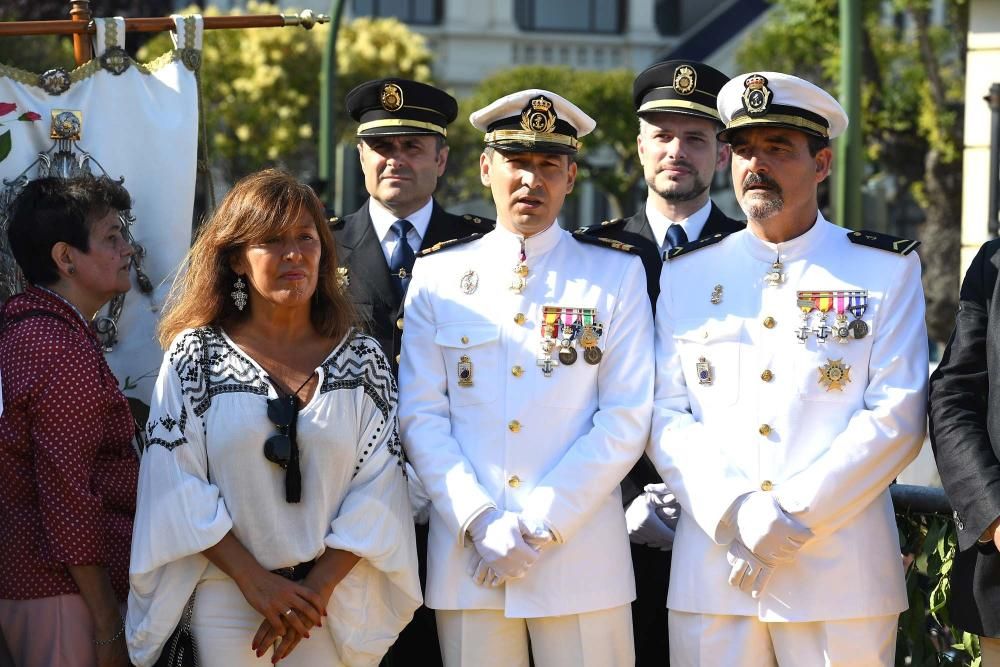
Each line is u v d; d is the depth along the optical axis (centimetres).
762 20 2581
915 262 426
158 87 514
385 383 427
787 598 407
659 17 2752
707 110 529
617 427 428
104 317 502
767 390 420
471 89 2647
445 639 436
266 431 404
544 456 431
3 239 488
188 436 405
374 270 544
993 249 405
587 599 423
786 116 418
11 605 420
